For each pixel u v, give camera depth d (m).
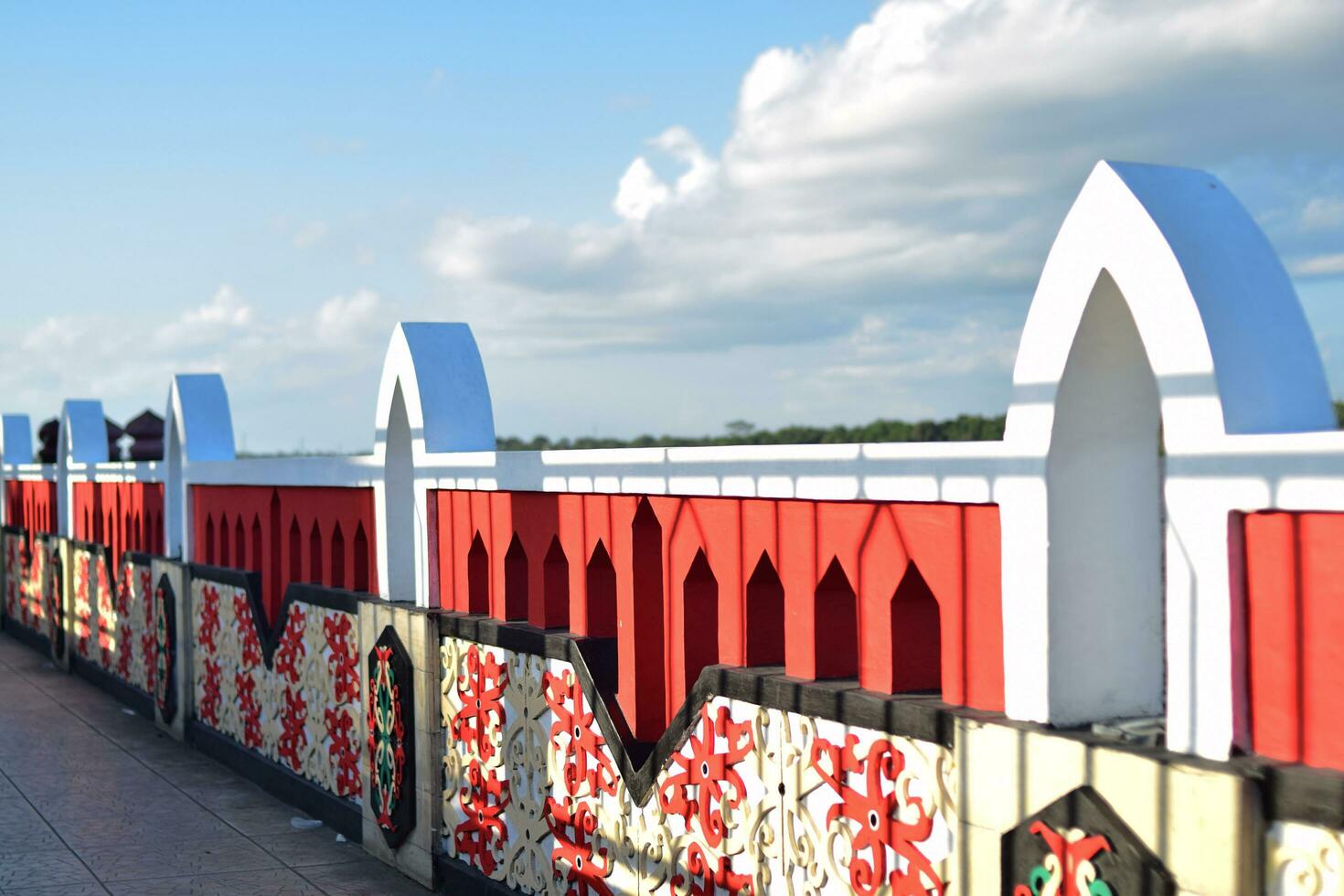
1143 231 3.50
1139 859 3.37
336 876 7.98
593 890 6.08
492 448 7.97
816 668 4.77
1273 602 3.28
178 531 13.16
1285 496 3.16
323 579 9.59
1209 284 3.42
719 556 5.27
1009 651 3.94
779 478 4.85
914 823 4.18
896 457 4.32
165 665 12.95
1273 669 3.29
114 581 15.30
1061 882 3.62
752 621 5.14
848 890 4.47
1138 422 3.94
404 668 7.93
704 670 5.25
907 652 4.43
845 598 4.82
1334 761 3.16
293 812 9.66
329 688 9.19
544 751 6.51
